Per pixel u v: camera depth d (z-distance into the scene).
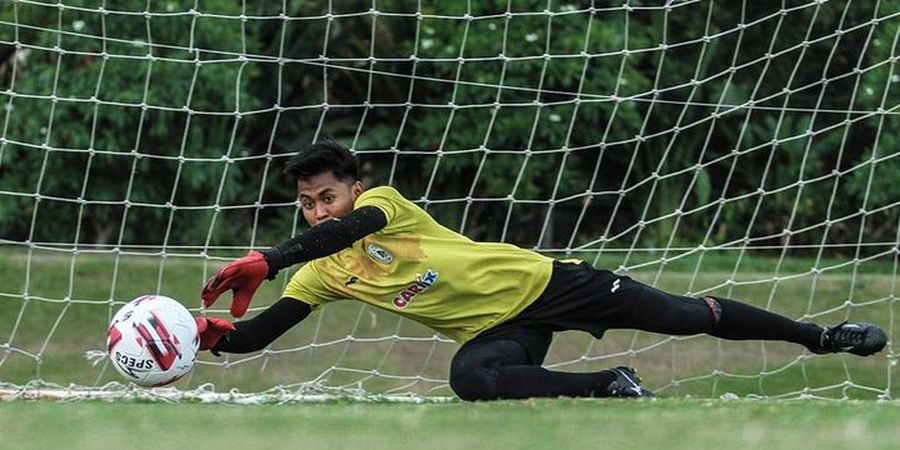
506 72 40.25
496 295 19.77
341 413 16.72
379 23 42.56
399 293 19.81
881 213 40.81
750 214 43.56
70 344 31.42
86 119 39.88
